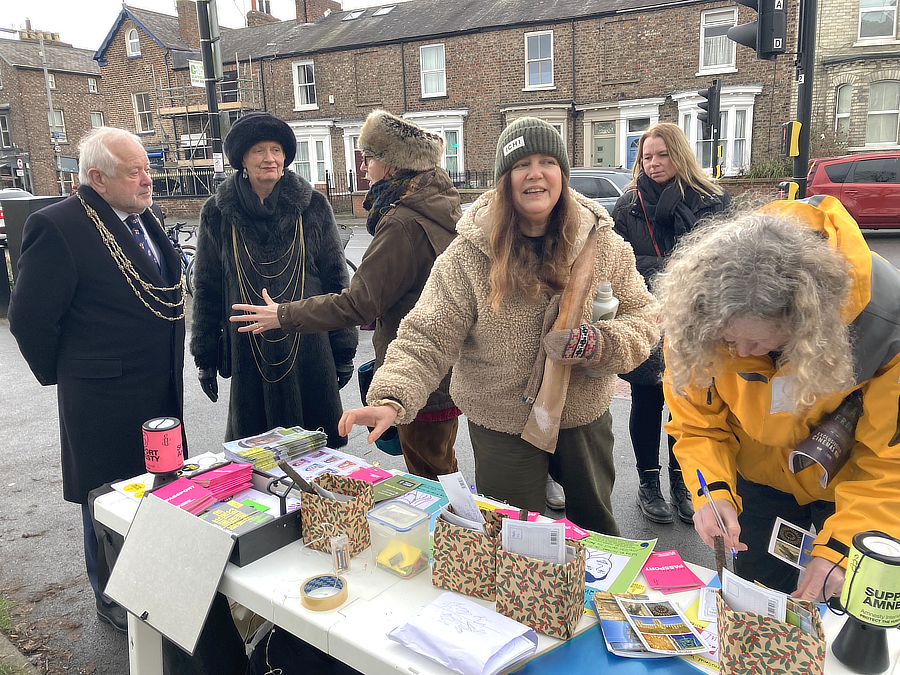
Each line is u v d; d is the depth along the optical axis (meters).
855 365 1.21
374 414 1.59
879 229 11.77
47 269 2.09
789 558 1.36
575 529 1.61
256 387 2.66
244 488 1.72
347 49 19.92
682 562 1.46
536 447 1.87
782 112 15.59
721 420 1.54
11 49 29.50
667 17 16.17
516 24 17.62
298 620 1.27
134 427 2.30
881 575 1.03
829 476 1.30
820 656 1.01
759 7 5.36
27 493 3.46
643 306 1.87
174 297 2.38
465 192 17.30
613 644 1.18
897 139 13.41
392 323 2.35
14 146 29.80
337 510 1.44
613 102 17.11
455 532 1.31
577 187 10.94
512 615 1.24
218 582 1.38
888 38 13.17
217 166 8.23
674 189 2.77
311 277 2.71
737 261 1.12
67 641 2.27
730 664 1.06
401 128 2.26
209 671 1.62
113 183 2.17
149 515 1.56
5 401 4.98
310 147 20.92
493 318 1.79
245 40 23.31
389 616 1.26
